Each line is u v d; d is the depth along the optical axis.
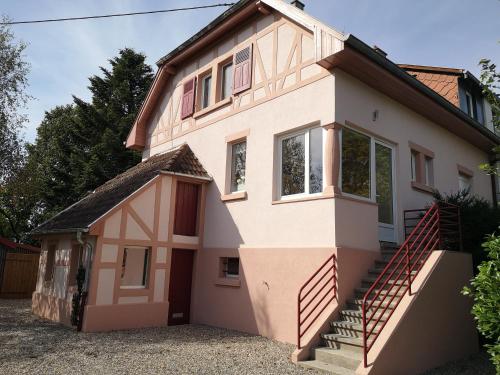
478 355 7.84
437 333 7.00
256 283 9.41
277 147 9.80
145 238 10.29
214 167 11.51
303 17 9.04
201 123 12.38
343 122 8.58
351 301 7.69
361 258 8.31
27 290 18.31
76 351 7.29
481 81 5.93
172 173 10.88
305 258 8.41
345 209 8.26
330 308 7.54
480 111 16.34
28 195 20.56
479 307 4.82
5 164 14.77
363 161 9.21
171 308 10.70
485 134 13.20
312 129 9.16
